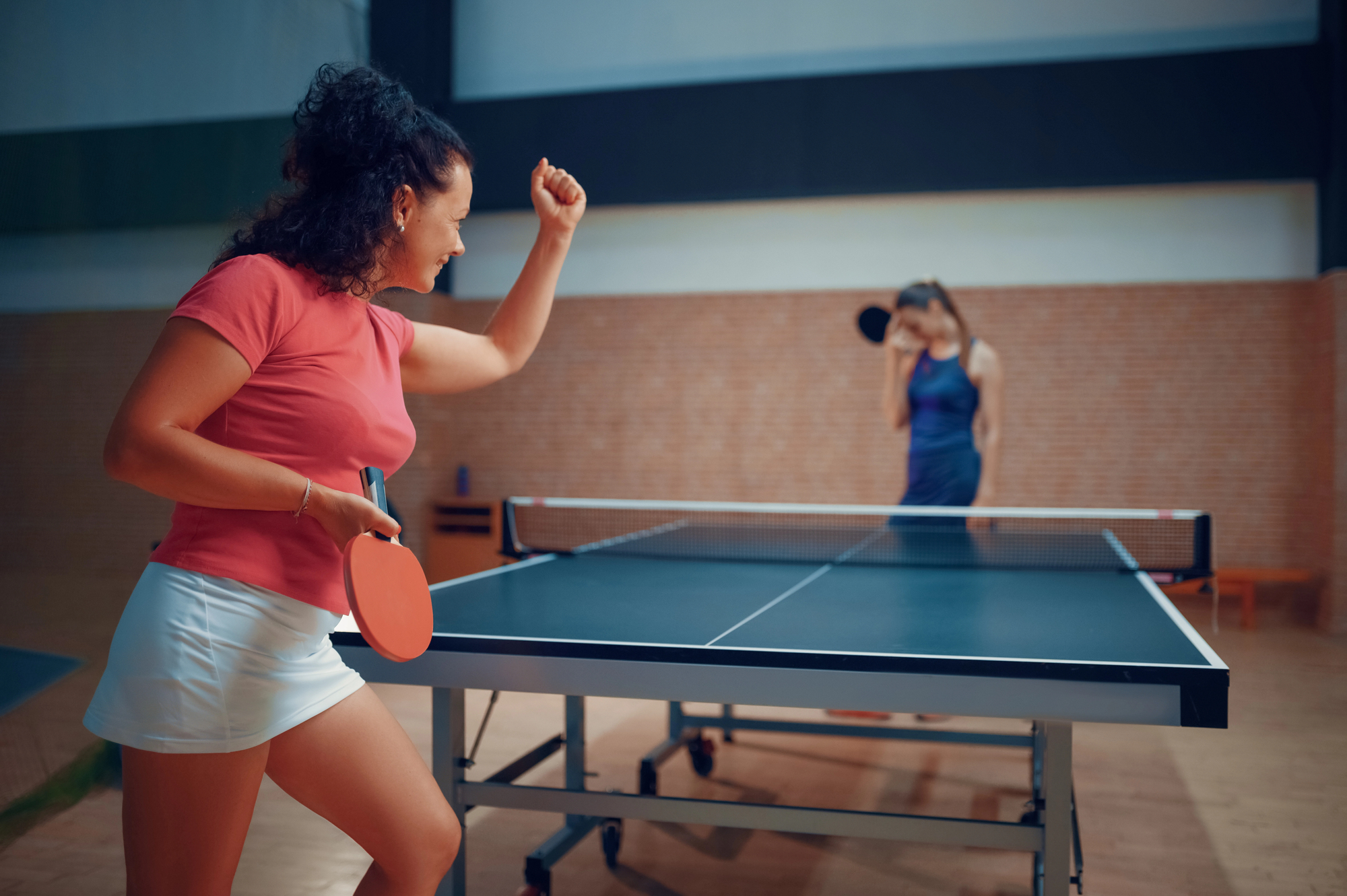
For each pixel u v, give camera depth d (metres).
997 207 6.38
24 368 6.67
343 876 2.31
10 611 5.75
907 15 6.39
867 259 6.58
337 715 1.13
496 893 2.24
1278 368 6.05
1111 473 6.28
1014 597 2.09
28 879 2.27
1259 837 2.59
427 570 6.94
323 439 1.08
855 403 6.62
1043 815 1.75
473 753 2.07
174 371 0.97
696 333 6.85
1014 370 6.39
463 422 7.21
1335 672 4.64
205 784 1.05
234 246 1.15
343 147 1.11
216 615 1.04
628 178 6.43
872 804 2.85
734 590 2.20
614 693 1.53
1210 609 6.14
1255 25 5.98
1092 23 6.17
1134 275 6.21
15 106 5.59
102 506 6.78
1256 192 6.04
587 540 7.01
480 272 7.09
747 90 6.25
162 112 6.14
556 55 6.87
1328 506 5.71
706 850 2.51
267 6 6.39
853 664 1.43
